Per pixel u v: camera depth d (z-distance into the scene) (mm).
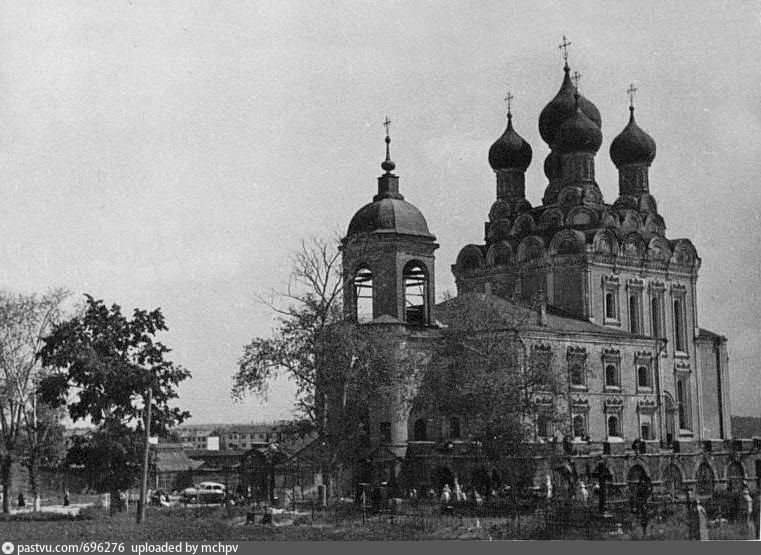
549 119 119188
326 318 76375
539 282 110250
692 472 96625
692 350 115938
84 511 73938
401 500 72312
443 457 84188
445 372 79625
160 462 107312
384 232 89812
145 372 69625
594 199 114312
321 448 75562
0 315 78062
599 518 58375
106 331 70938
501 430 76625
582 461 85438
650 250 113438
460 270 117375
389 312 89375
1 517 67750
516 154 120188
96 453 69062
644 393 103062
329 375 75188
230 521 64250
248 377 75000
